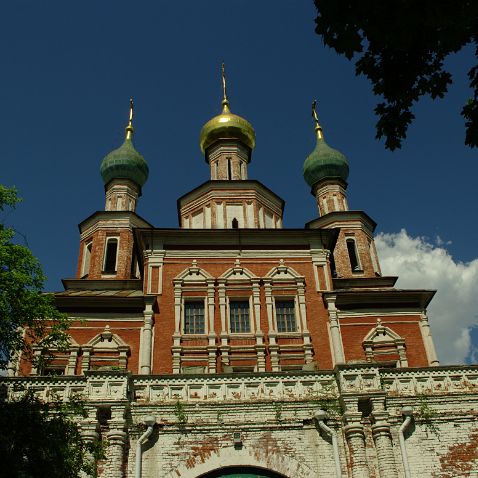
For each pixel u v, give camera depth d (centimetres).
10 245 1672
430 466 1773
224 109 4456
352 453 1755
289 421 1830
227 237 3250
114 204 4200
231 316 3022
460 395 1902
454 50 1084
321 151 4488
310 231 3266
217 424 1811
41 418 1479
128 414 1805
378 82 1141
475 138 1102
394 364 2953
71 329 2941
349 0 1067
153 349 2848
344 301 3112
